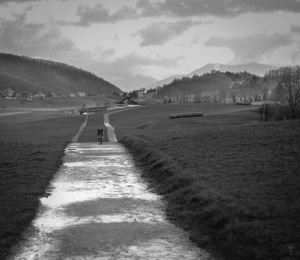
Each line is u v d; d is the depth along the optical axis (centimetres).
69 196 2098
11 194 2061
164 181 2375
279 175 2072
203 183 2038
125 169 3003
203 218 1541
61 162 3362
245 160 2566
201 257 1206
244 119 11375
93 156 3853
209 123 10325
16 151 4150
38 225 1572
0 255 1259
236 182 2000
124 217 1675
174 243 1338
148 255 1232
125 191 2209
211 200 1703
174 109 18125
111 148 4675
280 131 3800
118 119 13875
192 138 4081
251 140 3394
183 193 1973
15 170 2836
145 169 2942
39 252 1280
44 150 4266
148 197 2042
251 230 1277
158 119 12925
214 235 1362
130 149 4434
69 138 7100
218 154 2909
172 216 1670
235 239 1249
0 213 1688
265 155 2666
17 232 1454
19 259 1226
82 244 1344
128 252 1261
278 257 1101
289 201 1596
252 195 1717
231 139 3609
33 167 2977
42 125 11781
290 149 2772
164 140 4338
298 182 1895
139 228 1512
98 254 1249
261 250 1150
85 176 2711
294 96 10881
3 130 9462
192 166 2567
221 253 1223
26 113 19838
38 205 1884
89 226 1551
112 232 1469
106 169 3011
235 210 1495
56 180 2562
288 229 1253
